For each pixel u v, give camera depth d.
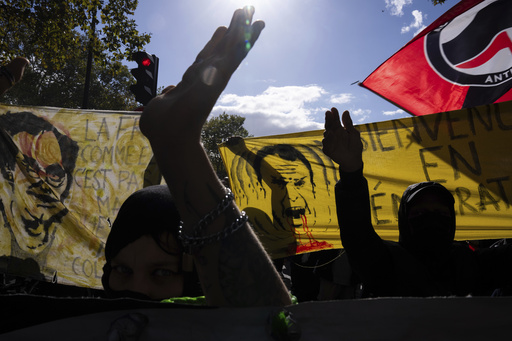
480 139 2.76
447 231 1.92
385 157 2.91
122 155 3.18
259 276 0.71
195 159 0.68
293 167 3.29
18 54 15.75
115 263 1.22
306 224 3.21
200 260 0.72
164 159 0.68
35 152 3.10
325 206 3.22
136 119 3.25
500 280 1.96
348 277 3.21
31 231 2.99
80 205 3.10
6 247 2.93
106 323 0.59
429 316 0.58
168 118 0.65
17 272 2.91
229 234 0.70
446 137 2.82
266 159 3.35
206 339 0.58
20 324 0.60
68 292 3.13
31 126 3.12
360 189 1.65
